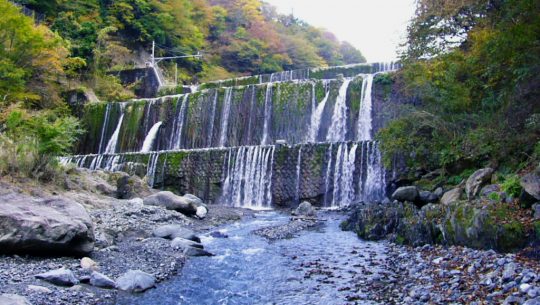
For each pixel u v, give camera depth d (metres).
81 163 27.52
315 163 21.83
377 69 38.00
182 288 7.75
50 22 44.25
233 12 76.56
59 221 8.72
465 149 15.46
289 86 29.45
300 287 7.82
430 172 17.92
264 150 22.98
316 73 40.12
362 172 20.50
